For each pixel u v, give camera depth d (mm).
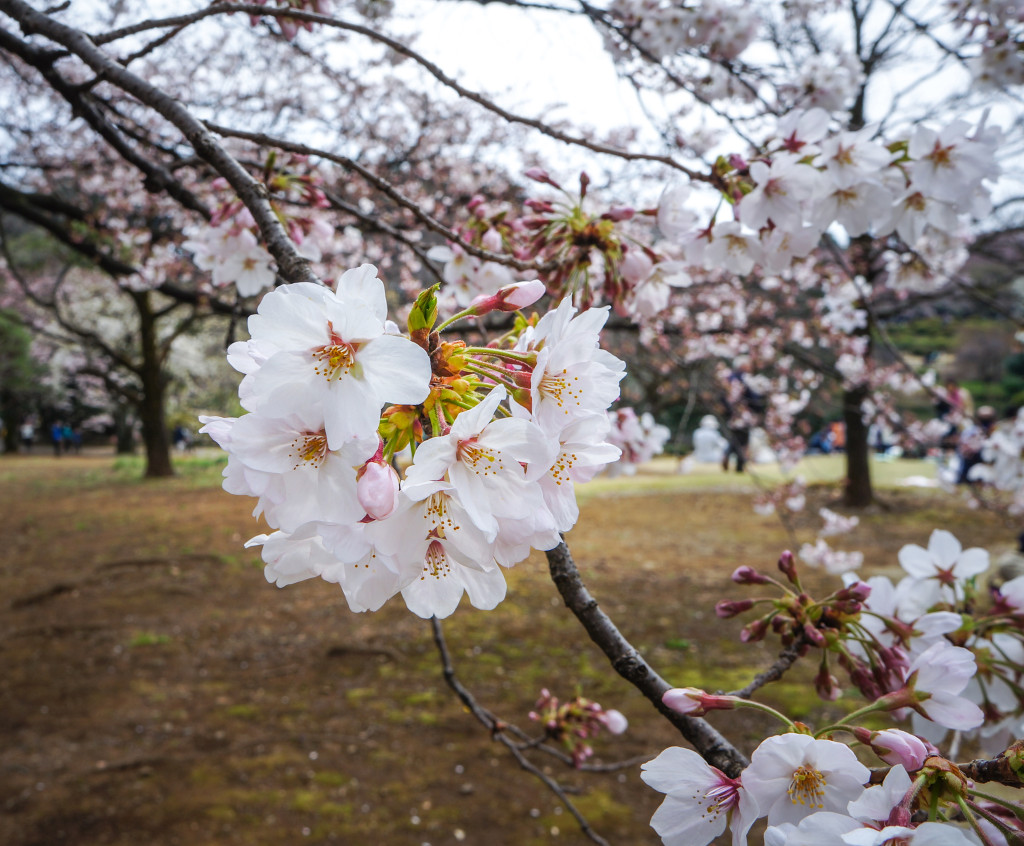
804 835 757
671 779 947
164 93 1376
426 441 804
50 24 1545
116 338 19719
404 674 6121
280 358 781
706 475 18078
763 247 1818
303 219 2176
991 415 8094
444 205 6406
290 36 2178
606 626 1062
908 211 1791
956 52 2672
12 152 7500
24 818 4121
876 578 1602
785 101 2990
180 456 20953
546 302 2771
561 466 933
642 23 2717
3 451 29000
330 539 795
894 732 884
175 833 4020
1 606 7859
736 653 6438
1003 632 1473
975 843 761
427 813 4234
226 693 5812
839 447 19562
